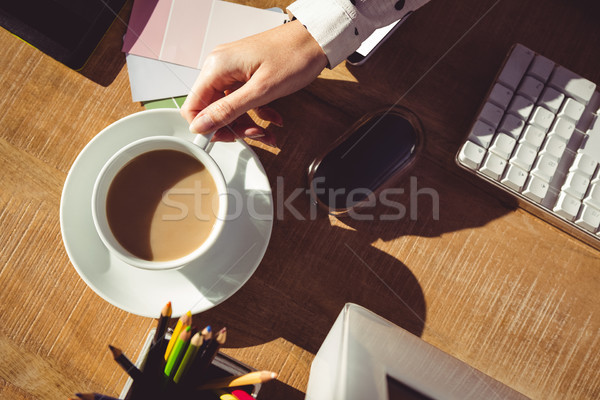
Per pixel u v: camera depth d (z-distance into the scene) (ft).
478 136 1.70
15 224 1.77
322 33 1.66
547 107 1.71
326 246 1.82
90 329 1.73
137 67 1.80
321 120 1.88
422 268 1.83
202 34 1.82
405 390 1.25
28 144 1.80
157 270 1.57
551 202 1.71
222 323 1.76
